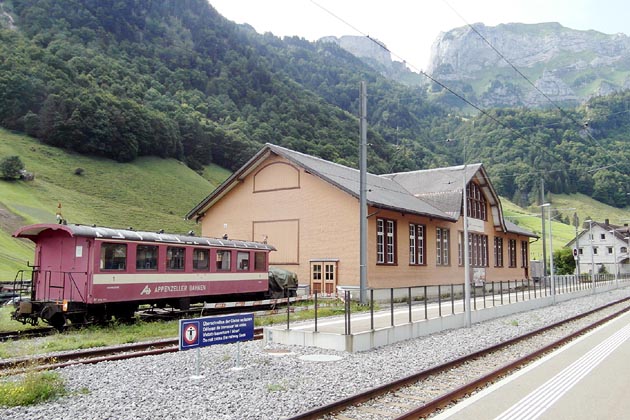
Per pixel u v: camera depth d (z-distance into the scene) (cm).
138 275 2044
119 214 7525
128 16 16975
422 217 3656
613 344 1644
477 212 4431
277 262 3350
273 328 1598
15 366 1190
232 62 16362
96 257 1884
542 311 2859
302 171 3331
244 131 12569
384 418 818
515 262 5203
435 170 4506
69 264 1927
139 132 10200
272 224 3403
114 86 12094
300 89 16938
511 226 5159
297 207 3319
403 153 6538
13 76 10275
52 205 7069
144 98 12900
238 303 2245
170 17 18488
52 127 9488
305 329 1581
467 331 1945
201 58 16625
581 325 2253
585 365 1267
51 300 1908
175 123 11394
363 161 2741
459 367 1258
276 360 1289
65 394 924
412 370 1192
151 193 8888
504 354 1473
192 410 823
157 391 950
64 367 1170
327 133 10750
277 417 794
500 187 11369
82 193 7994
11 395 871
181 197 9131
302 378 1075
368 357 1353
